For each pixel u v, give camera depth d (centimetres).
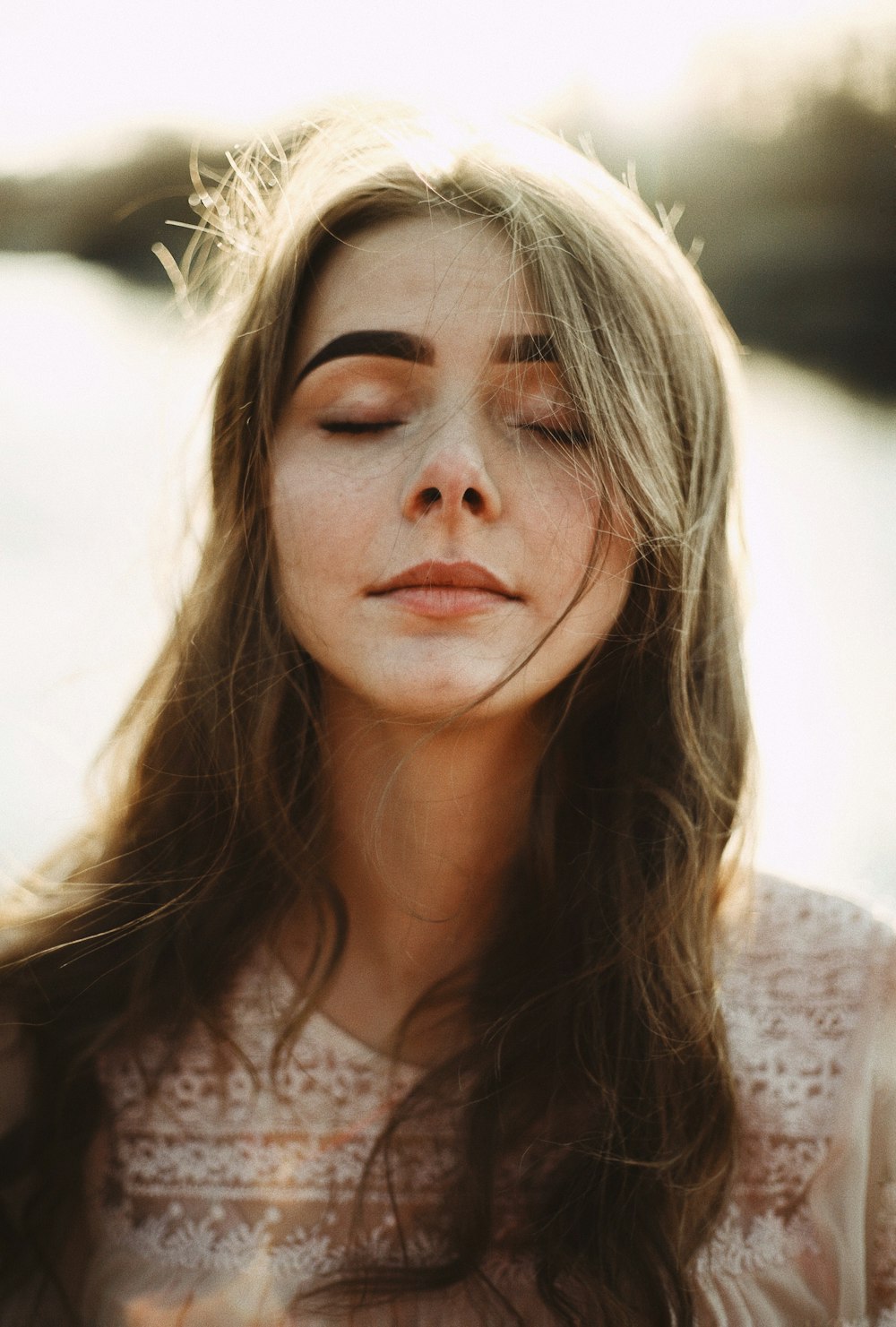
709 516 97
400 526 80
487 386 82
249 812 95
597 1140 88
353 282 83
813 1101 94
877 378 539
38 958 94
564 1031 91
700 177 419
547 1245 85
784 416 513
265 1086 91
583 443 85
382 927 93
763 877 103
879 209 404
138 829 100
